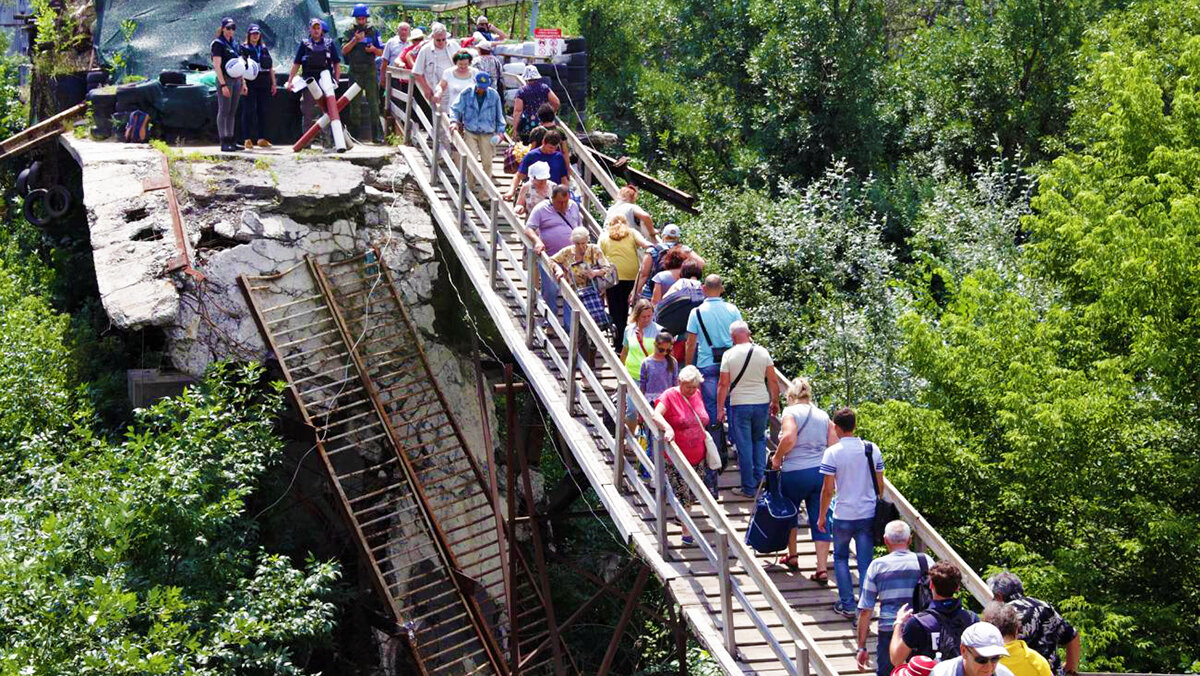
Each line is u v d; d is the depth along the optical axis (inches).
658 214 1023.0
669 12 1336.1
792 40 1179.9
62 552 420.5
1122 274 555.8
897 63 1272.1
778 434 426.3
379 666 572.7
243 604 461.7
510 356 649.0
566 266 456.1
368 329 583.2
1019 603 301.0
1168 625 495.5
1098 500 534.9
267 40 714.8
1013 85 1178.0
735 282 896.9
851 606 354.6
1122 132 700.7
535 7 831.1
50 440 508.7
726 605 345.7
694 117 1245.1
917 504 569.0
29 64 833.5
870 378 743.7
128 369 583.2
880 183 1103.0
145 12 716.7
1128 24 1057.5
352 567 581.6
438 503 596.4
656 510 380.8
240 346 551.5
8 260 682.2
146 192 572.4
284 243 575.8
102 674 386.0
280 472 570.6
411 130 641.6
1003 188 1028.5
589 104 1305.4
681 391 386.3
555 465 707.4
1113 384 545.3
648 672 636.1
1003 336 594.9
